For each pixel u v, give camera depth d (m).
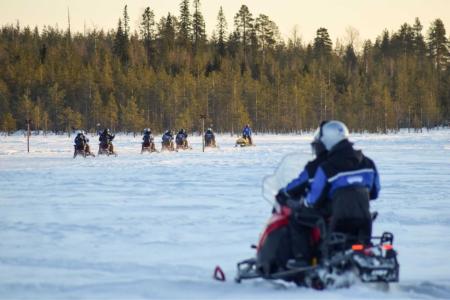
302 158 14.85
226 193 34.62
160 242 19.89
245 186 38.53
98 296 12.62
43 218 25.12
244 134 110.44
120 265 16.33
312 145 14.09
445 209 27.86
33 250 18.45
